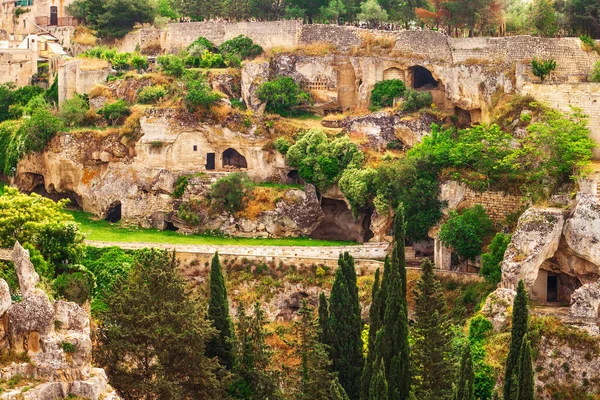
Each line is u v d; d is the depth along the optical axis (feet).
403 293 467.11
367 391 426.92
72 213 641.40
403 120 625.82
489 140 574.15
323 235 618.03
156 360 419.95
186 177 623.77
